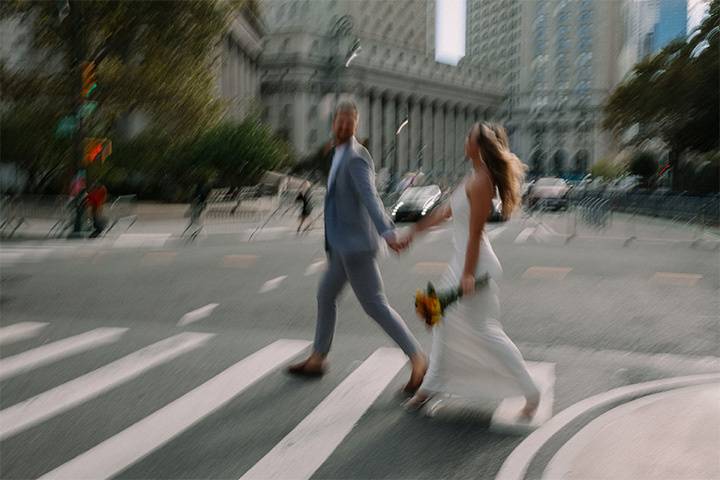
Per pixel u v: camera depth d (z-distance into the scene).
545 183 41.03
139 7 30.86
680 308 10.17
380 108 126.62
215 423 5.32
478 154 5.13
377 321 6.04
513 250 18.36
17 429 5.19
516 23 158.50
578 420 5.30
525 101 154.75
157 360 7.15
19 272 13.84
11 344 7.86
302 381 6.40
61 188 34.16
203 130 35.12
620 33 153.38
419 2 144.00
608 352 7.62
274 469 4.48
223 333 8.45
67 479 4.34
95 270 14.14
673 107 44.34
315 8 122.25
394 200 44.44
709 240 21.44
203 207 22.91
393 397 5.93
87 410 5.61
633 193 38.25
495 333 5.23
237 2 33.81
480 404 5.72
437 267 14.57
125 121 38.72
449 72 140.25
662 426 4.92
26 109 32.31
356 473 4.42
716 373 6.73
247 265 14.95
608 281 12.75
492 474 4.41
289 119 114.56
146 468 4.50
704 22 42.59
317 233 24.70
